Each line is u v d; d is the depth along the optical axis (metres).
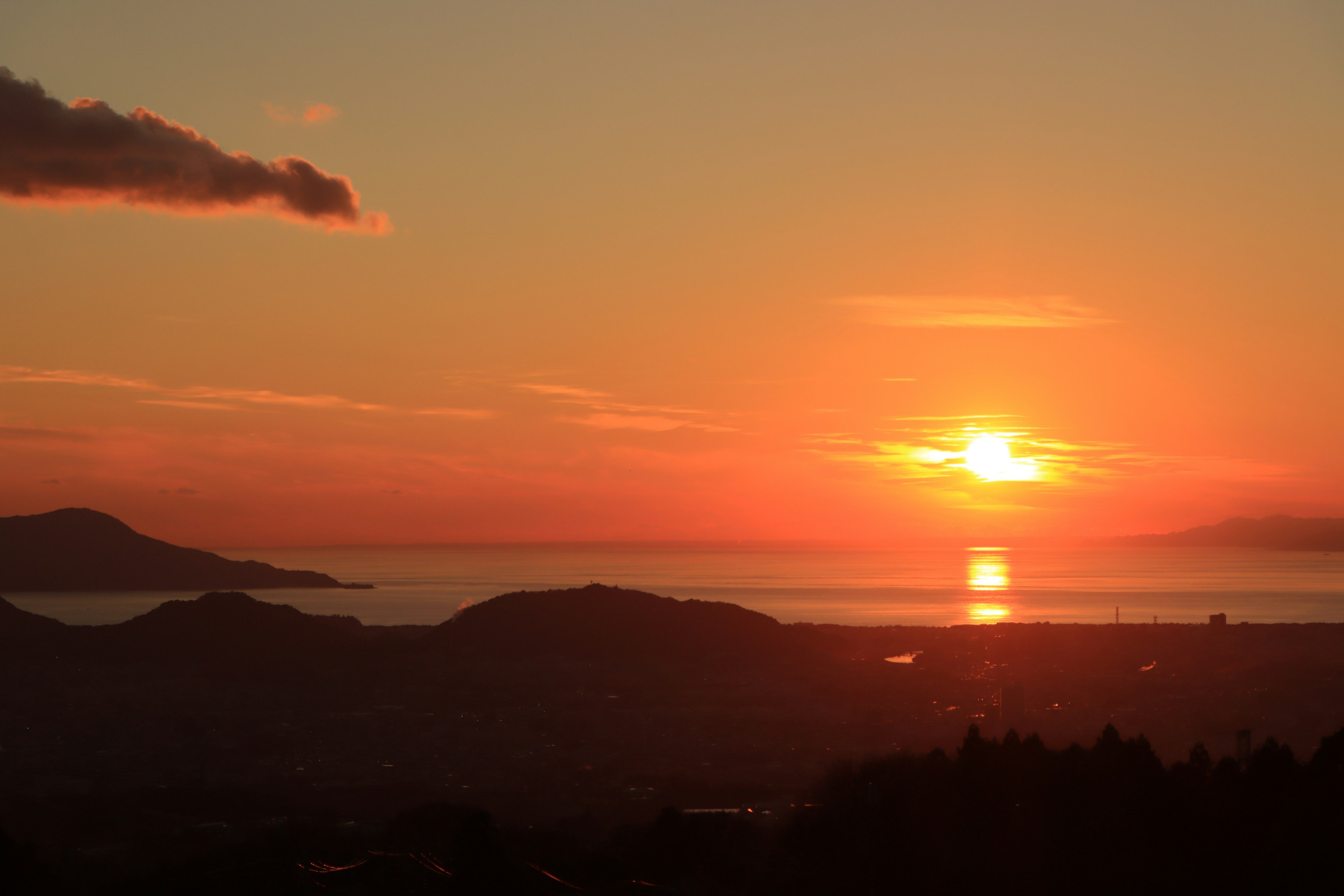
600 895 50.84
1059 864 48.41
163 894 54.25
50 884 54.41
